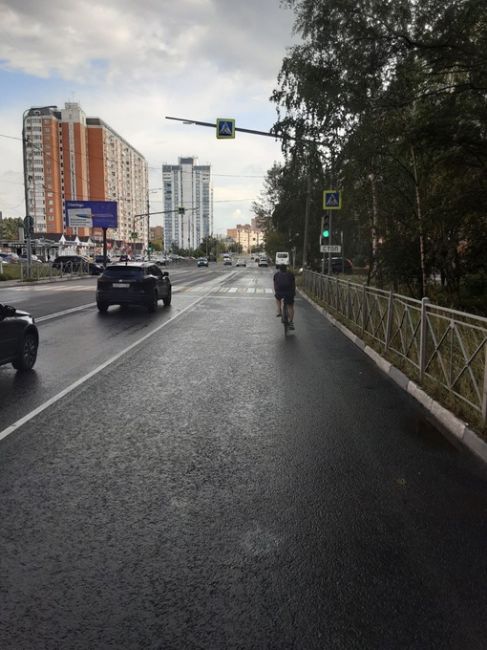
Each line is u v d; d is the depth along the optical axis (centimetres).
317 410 631
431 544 334
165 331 1274
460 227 1259
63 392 695
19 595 277
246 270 6331
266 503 388
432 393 670
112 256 7975
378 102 1051
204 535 340
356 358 973
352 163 1284
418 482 430
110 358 930
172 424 570
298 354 1003
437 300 1335
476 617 265
